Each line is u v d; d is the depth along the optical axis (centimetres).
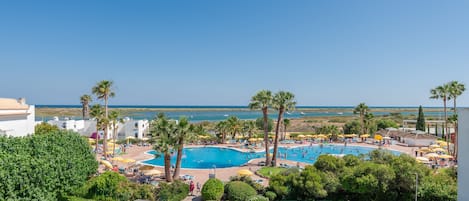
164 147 3303
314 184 2631
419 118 8150
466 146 1457
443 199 2322
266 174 3875
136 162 4738
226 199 2783
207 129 9462
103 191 2488
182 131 3450
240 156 5831
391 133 7844
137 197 2648
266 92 4506
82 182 2497
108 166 3569
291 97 4512
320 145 6894
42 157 2108
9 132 3381
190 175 3850
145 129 7700
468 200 1437
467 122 1452
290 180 2816
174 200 2727
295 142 7269
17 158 1833
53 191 2053
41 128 5138
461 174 1480
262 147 6538
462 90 5578
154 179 3550
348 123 8588
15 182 1686
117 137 7288
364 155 3241
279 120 4497
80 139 3041
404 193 2536
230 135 8012
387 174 2480
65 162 2267
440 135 8225
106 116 5556
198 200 2833
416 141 6556
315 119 15100
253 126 7694
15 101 4156
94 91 5738
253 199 2595
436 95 5909
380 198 2528
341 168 2902
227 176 3806
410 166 2516
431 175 2620
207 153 6112
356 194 2700
